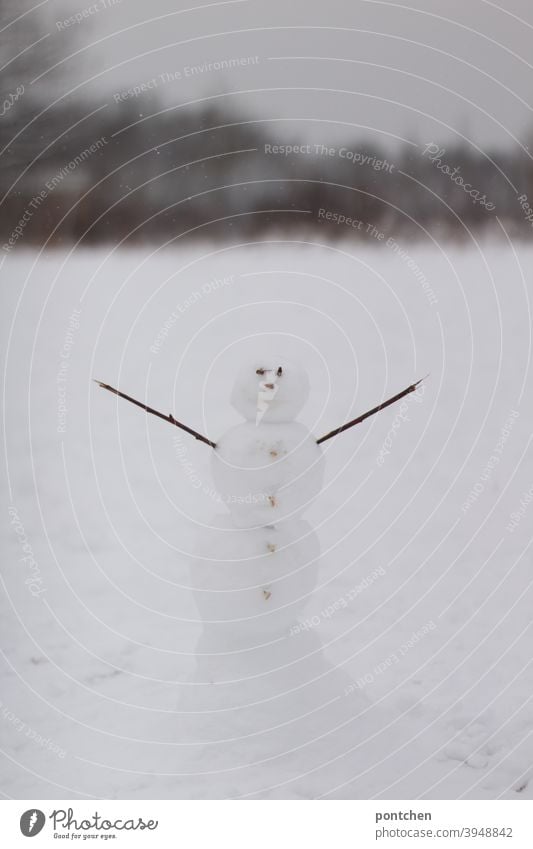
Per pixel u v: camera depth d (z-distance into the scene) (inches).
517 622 309.1
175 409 516.7
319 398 535.2
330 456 430.9
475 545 344.5
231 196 1024.9
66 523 360.2
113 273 916.6
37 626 311.0
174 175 997.2
